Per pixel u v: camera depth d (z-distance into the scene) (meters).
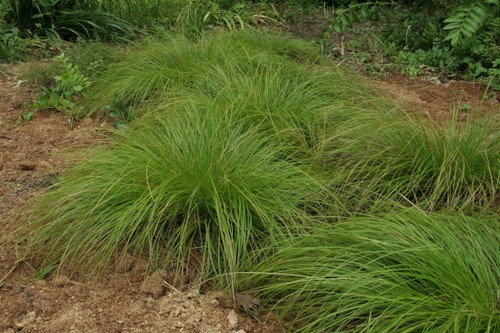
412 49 7.21
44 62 6.23
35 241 3.05
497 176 3.50
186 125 4.00
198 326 2.63
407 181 3.59
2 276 2.86
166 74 5.23
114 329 2.56
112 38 7.18
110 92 5.08
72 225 3.11
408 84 6.27
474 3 3.99
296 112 4.40
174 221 3.25
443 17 7.18
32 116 4.91
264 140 3.80
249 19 8.69
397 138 3.76
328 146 4.00
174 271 3.02
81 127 4.81
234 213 3.18
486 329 2.20
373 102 4.88
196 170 3.24
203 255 2.91
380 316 2.29
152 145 3.58
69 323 2.57
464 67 6.65
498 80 6.13
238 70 5.33
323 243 2.86
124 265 3.00
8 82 5.62
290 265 2.69
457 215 2.96
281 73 5.21
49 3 7.07
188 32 7.29
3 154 4.19
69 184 3.31
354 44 7.10
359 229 2.81
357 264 2.54
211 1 9.10
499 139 3.68
